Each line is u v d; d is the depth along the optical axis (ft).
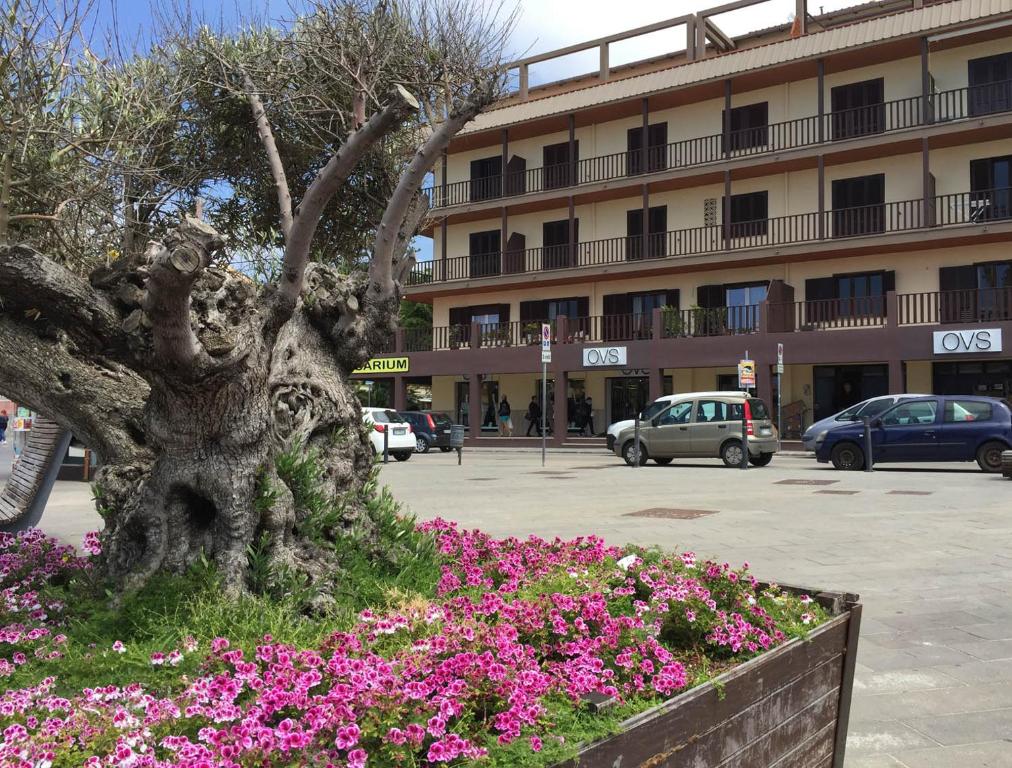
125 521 10.95
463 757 6.27
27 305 10.85
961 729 12.77
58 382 12.39
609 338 113.60
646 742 6.89
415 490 48.14
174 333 9.25
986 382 90.99
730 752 7.84
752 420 67.26
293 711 6.75
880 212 96.12
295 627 9.77
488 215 123.65
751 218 105.50
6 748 5.79
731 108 106.93
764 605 10.94
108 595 10.34
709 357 99.50
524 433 122.93
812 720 9.35
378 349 14.84
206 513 11.06
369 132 10.34
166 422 10.48
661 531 30.99
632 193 111.75
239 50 17.60
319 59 16.67
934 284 93.66
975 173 92.43
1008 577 23.16
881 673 15.43
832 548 27.55
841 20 119.55
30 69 13.20
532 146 122.11
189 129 19.03
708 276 107.45
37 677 8.23
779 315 97.96
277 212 21.27
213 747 6.07
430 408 151.23
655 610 10.16
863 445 61.00
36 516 21.47
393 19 15.46
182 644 8.65
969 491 44.34
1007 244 89.97
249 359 10.35
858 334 90.58
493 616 9.66
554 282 116.37
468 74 15.52
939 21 89.56
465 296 127.13
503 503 40.75
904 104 95.96
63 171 15.11
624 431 71.97
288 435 12.92
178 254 8.41
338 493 13.42
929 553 26.63
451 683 6.88
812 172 101.45
